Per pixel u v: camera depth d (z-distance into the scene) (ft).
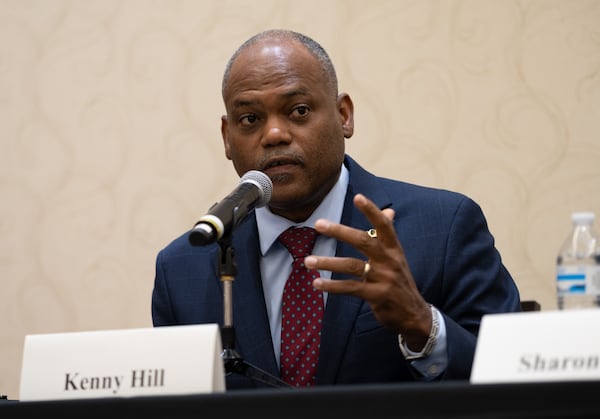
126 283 39.81
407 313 18.69
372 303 18.42
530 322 14.42
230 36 40.22
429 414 13.12
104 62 41.11
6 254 40.78
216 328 15.88
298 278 23.30
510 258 37.17
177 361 15.90
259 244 24.22
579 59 37.55
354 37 39.06
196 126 40.09
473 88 38.04
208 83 40.16
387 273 18.08
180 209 39.81
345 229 17.84
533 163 37.42
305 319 22.98
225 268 18.38
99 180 40.55
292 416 13.51
